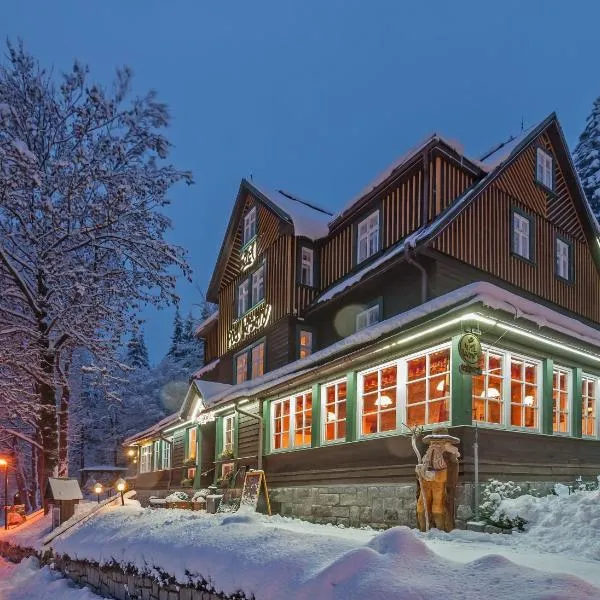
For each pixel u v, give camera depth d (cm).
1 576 1480
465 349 1052
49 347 1759
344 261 1989
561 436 1268
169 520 1012
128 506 1503
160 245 1834
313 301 2031
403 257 1563
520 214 1827
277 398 1706
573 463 1282
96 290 1764
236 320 2433
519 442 1163
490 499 1038
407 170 1747
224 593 655
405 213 1744
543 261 1884
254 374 2248
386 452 1230
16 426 2962
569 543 826
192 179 1914
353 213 1969
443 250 1570
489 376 1156
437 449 1005
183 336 5909
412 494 1134
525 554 768
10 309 1759
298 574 577
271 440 1727
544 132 1962
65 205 1736
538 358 1262
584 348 1279
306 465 1498
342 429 1412
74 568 1217
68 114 1828
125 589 946
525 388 1230
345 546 613
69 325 1739
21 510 2230
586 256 2088
